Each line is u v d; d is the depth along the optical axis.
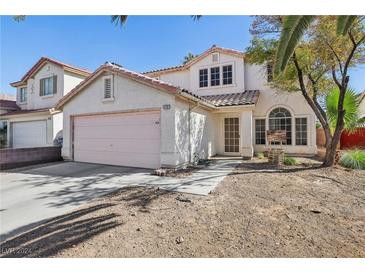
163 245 3.64
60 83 17.25
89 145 12.12
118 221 4.55
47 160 13.26
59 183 7.90
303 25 6.03
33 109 18.53
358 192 6.37
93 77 11.45
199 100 10.89
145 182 7.75
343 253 3.38
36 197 6.30
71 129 12.66
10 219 4.77
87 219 4.70
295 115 14.66
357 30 8.96
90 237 3.93
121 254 3.42
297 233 3.98
